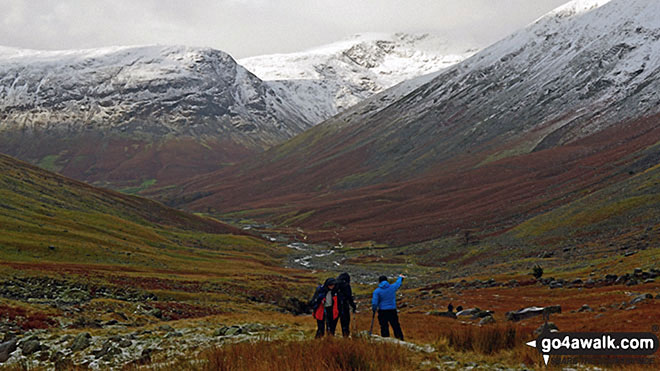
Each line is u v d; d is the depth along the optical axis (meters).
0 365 18.17
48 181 138.00
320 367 13.38
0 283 46.31
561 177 187.38
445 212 190.00
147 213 155.88
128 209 149.25
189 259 105.38
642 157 166.75
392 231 177.38
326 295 18.53
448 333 19.80
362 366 13.80
